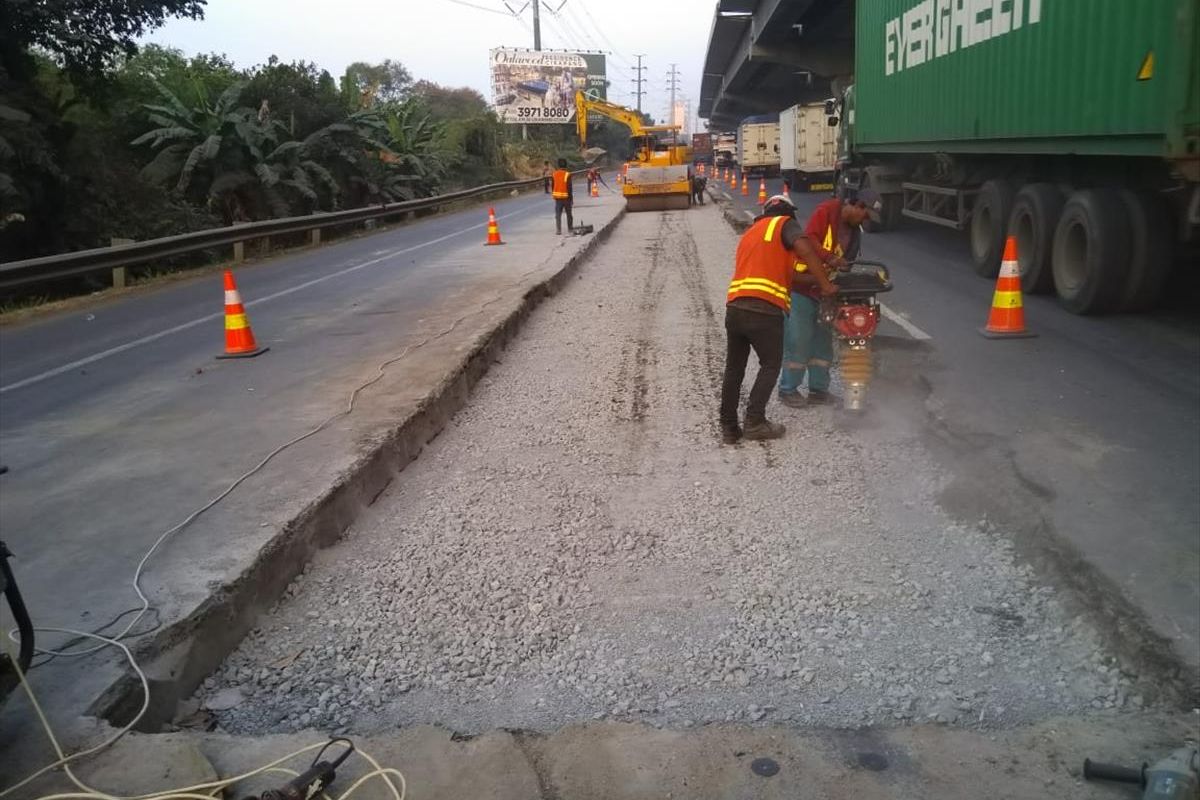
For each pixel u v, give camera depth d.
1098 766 2.66
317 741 2.97
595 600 4.16
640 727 3.06
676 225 24.19
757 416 6.12
